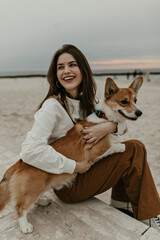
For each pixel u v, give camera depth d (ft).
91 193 7.20
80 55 7.14
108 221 6.70
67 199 7.49
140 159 6.81
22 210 6.17
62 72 7.00
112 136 7.21
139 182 6.84
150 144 17.76
